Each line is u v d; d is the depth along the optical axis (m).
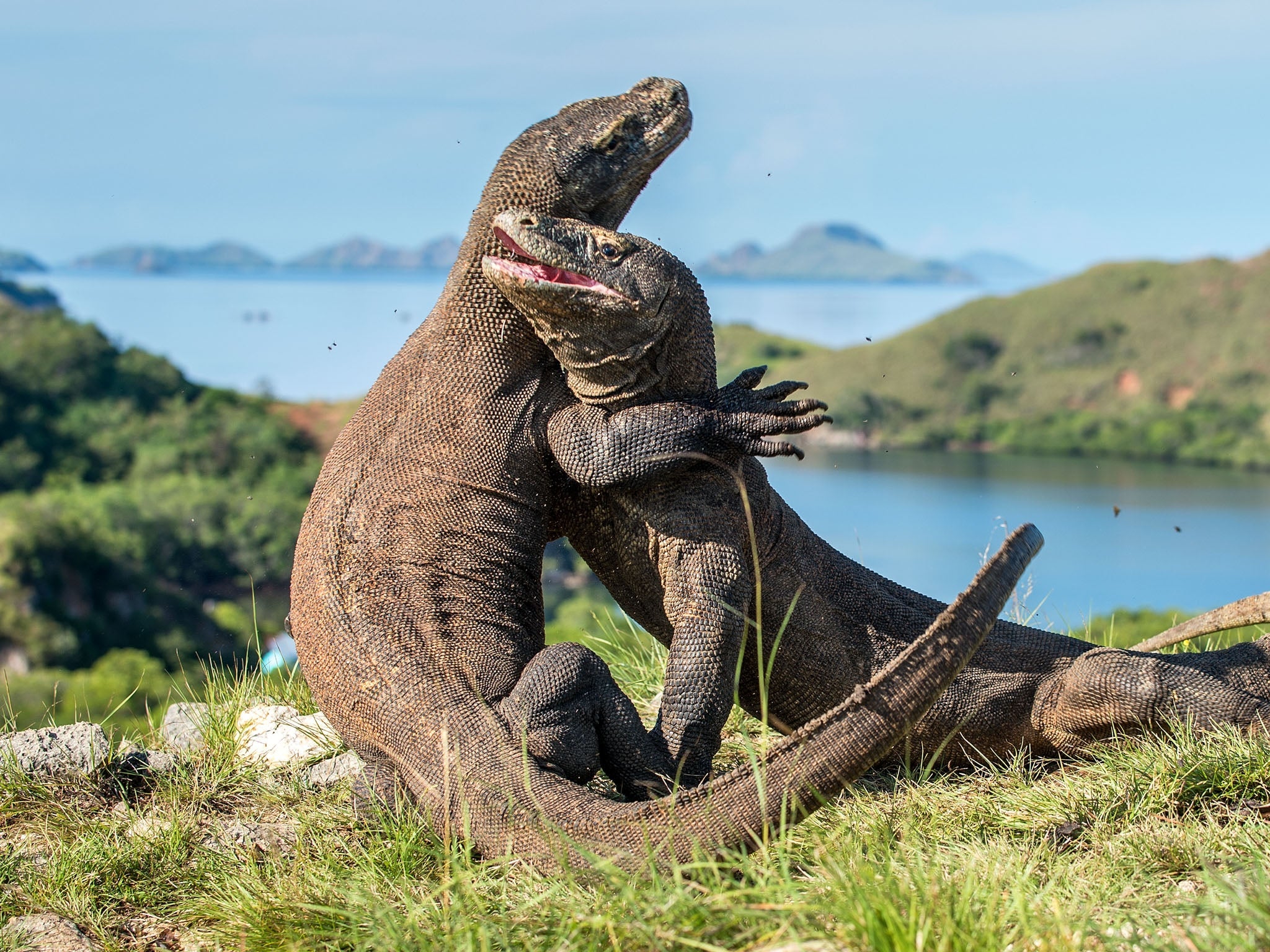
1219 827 9.53
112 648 123.81
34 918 9.70
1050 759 11.97
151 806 12.05
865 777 11.66
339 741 13.10
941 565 172.12
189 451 189.12
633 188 11.77
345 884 9.38
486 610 10.46
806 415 10.76
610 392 10.80
